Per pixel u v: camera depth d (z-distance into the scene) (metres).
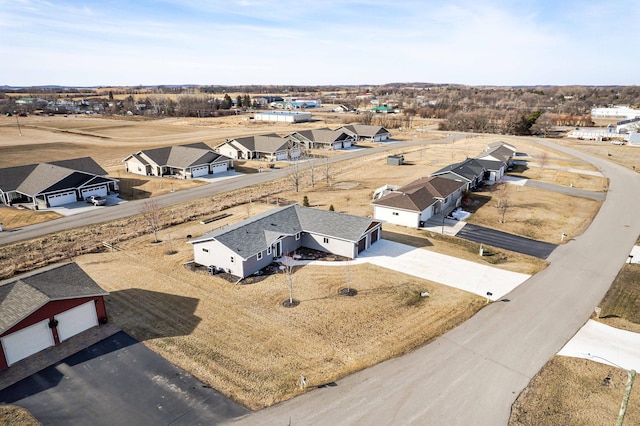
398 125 138.12
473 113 148.88
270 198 52.75
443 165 73.06
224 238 31.25
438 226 42.44
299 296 28.17
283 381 20.08
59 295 23.03
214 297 28.05
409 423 17.55
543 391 19.56
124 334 23.98
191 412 18.16
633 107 189.50
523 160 78.69
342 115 169.88
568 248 37.06
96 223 43.44
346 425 17.39
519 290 29.33
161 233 40.44
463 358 21.91
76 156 82.62
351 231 34.56
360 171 69.38
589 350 22.73
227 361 21.55
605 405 18.67
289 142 82.31
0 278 30.50
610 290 29.36
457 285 29.97
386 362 21.55
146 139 105.81
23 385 19.88
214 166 68.00
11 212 47.16
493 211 47.59
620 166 73.81
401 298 28.02
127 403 18.70
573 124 138.88
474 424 17.55
